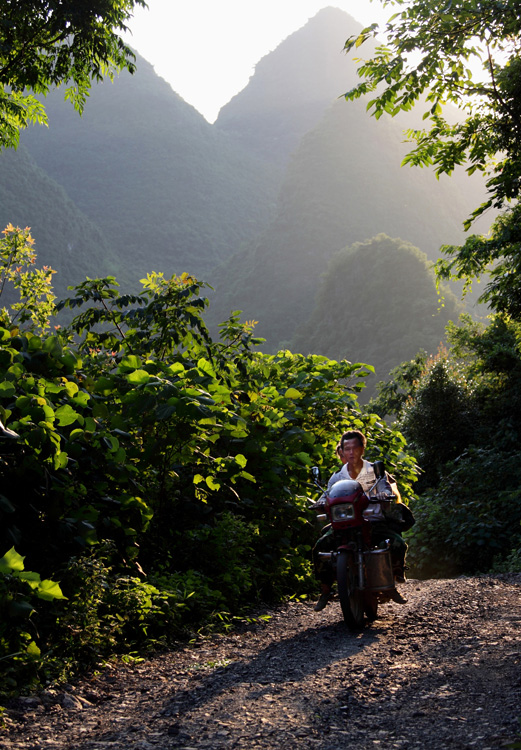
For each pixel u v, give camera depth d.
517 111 10.80
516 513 14.66
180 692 3.55
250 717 3.08
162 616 4.88
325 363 9.03
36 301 13.43
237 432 5.93
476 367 24.38
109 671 3.98
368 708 3.16
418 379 30.75
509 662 3.78
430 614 5.70
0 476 4.21
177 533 6.07
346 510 5.30
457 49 9.80
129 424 5.50
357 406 8.91
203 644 4.78
